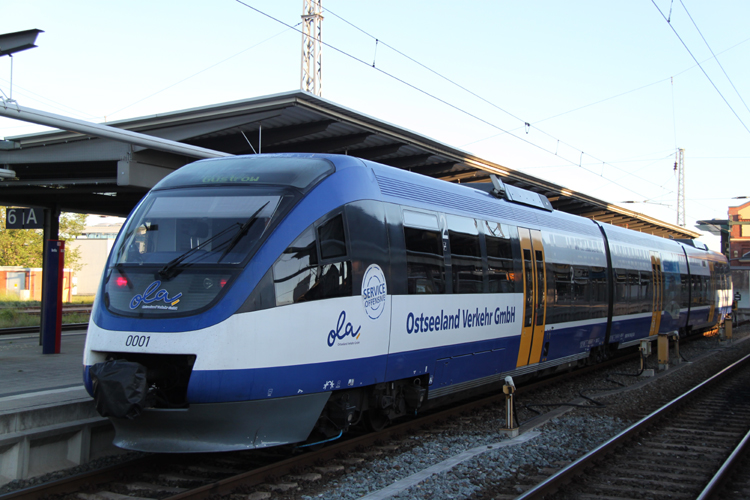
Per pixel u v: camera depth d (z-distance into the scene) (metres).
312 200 7.11
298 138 13.79
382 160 15.87
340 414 7.33
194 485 6.48
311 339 6.79
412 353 8.18
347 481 6.58
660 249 19.92
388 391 8.13
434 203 8.94
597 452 7.46
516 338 10.77
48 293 12.99
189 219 7.10
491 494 6.18
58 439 7.04
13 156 13.81
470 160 16.09
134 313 6.54
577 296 13.23
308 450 7.72
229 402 6.28
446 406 11.02
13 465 6.54
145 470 6.91
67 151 13.34
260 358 6.38
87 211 18.45
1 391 8.27
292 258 6.74
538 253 11.65
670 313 20.23
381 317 7.64
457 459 7.29
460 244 9.31
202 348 6.18
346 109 12.02
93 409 7.57
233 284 6.40
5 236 47.69
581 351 13.73
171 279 6.62
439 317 8.69
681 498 6.24
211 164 7.93
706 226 33.78
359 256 7.43
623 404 11.21
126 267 6.95
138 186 12.99
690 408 11.20
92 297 50.25
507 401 8.77
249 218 6.84
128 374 6.16
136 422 6.59
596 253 14.58
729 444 8.52
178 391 6.60
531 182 19.00
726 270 29.97
